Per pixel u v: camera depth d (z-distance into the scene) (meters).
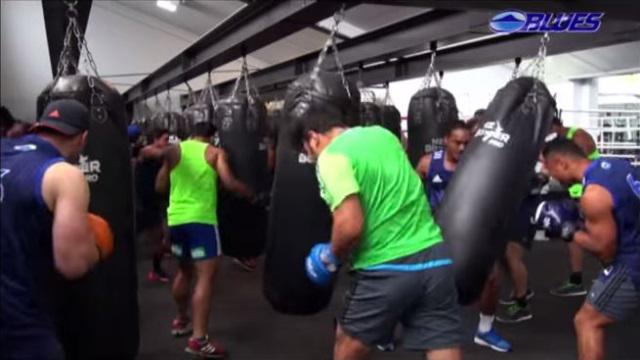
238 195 3.81
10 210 1.75
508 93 2.77
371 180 2.10
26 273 1.78
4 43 8.66
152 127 6.24
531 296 5.32
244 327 4.46
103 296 2.47
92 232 1.90
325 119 2.32
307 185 2.78
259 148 4.34
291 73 6.09
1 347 1.74
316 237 2.79
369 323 2.15
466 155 2.76
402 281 2.09
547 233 2.97
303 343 4.12
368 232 2.12
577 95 8.01
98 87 2.52
